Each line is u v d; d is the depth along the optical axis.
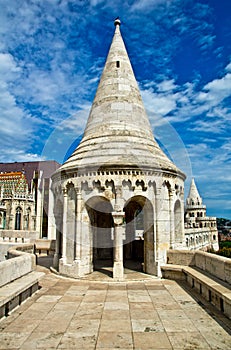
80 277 14.09
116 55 18.47
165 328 7.93
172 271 14.02
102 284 13.03
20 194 58.62
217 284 9.94
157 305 9.97
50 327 8.00
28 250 19.14
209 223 76.69
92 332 7.67
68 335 7.47
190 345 6.90
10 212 57.38
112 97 17.17
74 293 11.53
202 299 10.69
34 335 7.46
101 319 8.62
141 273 15.19
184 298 10.83
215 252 58.00
